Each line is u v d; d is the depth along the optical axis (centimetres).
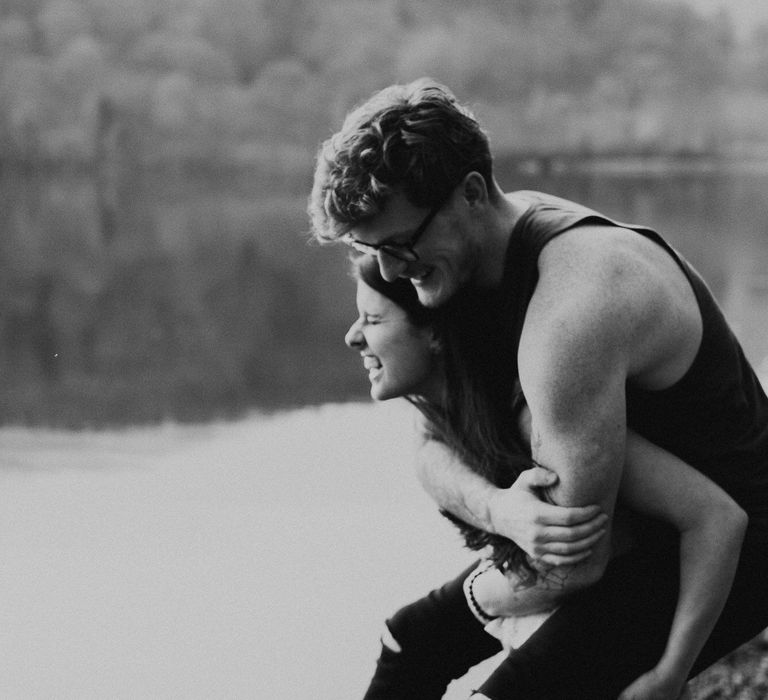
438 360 268
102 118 5384
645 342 230
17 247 2341
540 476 236
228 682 397
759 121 5681
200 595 487
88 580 511
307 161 5328
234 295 1747
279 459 749
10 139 5309
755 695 330
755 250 1886
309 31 5825
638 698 243
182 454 785
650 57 5872
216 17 5694
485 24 5812
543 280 232
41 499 661
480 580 274
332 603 471
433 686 284
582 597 247
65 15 5578
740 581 249
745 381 252
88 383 1113
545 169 4703
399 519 593
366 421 878
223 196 4053
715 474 246
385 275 235
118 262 2131
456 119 228
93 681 402
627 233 237
